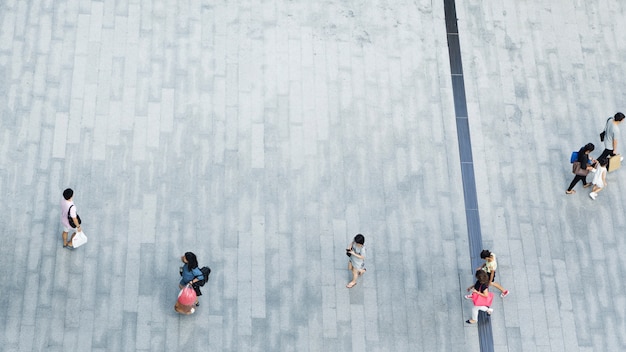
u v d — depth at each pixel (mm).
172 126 15992
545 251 15781
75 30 16688
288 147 16141
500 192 16281
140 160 15555
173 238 14922
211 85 16547
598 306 15352
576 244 15930
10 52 16234
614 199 16516
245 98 16516
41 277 14227
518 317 15055
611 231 16156
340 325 14586
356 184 15953
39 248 14461
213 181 15578
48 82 16031
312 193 15734
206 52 16906
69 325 13898
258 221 15305
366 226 15555
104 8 17047
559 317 15156
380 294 14945
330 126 16484
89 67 16328
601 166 15820
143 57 16625
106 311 14094
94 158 15430
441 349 14664
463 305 15055
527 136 17000
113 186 15234
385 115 16781
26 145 15344
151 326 14102
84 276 14344
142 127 15875
